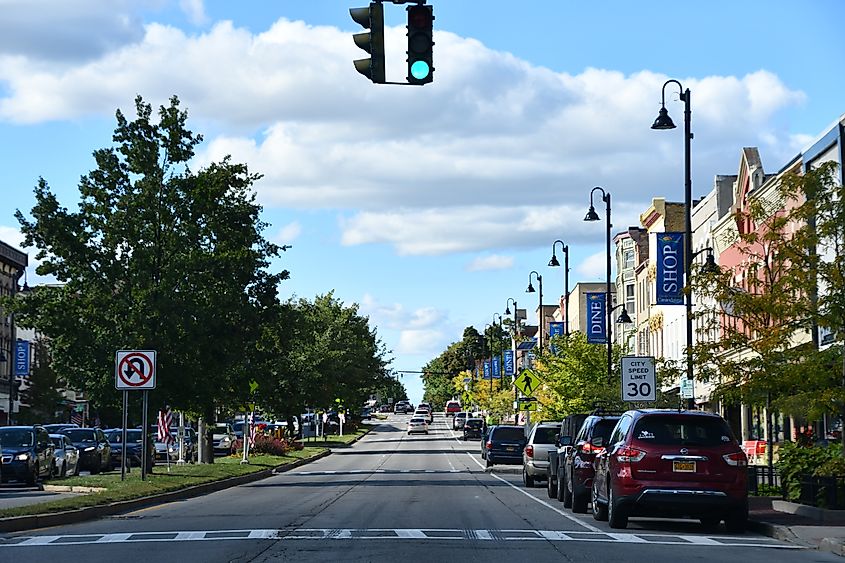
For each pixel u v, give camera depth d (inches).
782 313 1031.0
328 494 1311.5
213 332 1590.8
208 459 2124.8
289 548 679.7
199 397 1588.3
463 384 7017.7
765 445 1715.1
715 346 1090.1
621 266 3378.4
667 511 830.5
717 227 2244.1
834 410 976.3
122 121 1592.0
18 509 892.6
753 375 1037.2
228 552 657.0
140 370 1310.3
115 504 1020.5
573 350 2016.5
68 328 1537.9
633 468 825.5
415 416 5039.4
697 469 822.5
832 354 1007.6
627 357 1343.5
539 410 2146.9
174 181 1583.4
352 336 4439.0
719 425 837.8
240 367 1726.1
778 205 1102.4
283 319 1766.7
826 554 696.4
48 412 3420.3
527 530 821.2
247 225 1659.7
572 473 1034.7
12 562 616.7
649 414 841.5
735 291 1091.9
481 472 2003.0
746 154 2043.6
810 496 932.6
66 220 1552.7
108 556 641.0
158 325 1536.7
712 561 637.9
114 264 1558.8
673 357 2691.9
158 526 849.5
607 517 917.2
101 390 1539.1
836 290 1015.6
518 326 5064.0
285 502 1154.0
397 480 1697.8
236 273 1625.2
